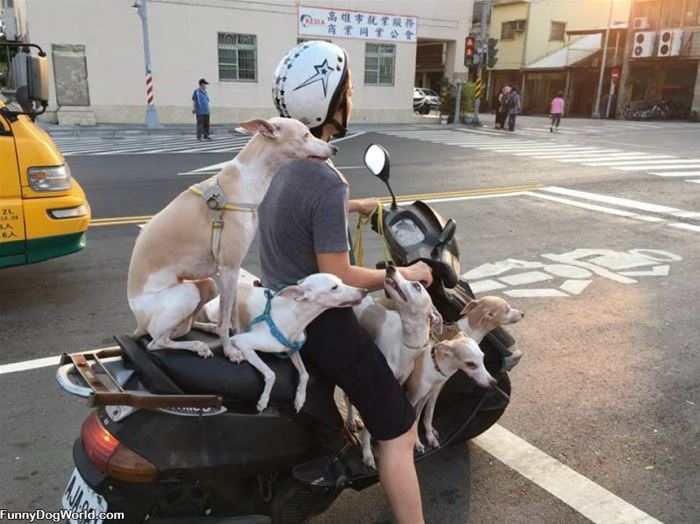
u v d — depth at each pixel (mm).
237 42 22875
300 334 2070
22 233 4867
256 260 6367
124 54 21094
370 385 2168
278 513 2207
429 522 2654
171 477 1917
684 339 4578
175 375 1956
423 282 2424
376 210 2758
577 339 4559
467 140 19594
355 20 24938
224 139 18641
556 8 40062
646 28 34719
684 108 34781
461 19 27703
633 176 12258
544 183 11422
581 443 3240
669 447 3201
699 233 7891
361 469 2355
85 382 1879
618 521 2648
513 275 6105
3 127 4762
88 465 1927
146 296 2012
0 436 3207
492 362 2908
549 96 41219
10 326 4645
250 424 2053
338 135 2375
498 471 3008
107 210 8461
